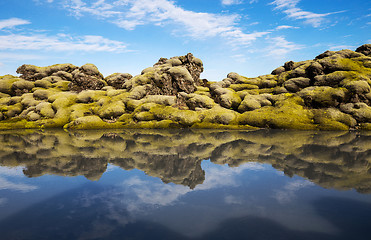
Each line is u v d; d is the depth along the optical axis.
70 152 31.78
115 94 95.12
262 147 34.03
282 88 84.44
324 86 73.81
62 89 108.31
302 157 26.92
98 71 112.50
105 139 45.31
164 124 71.25
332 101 66.81
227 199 15.17
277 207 13.87
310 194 15.77
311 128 61.12
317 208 13.62
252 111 75.69
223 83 103.88
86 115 80.81
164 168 23.11
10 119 82.50
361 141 38.56
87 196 16.00
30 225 12.05
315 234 10.88
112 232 11.25
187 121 71.69
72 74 116.44
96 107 83.75
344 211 13.22
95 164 24.95
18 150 33.62
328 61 80.56
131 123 74.25
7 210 13.90
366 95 65.25
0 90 104.06
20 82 105.50
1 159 27.72
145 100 84.50
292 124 63.38
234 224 11.93
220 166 23.64
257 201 14.79
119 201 15.10
